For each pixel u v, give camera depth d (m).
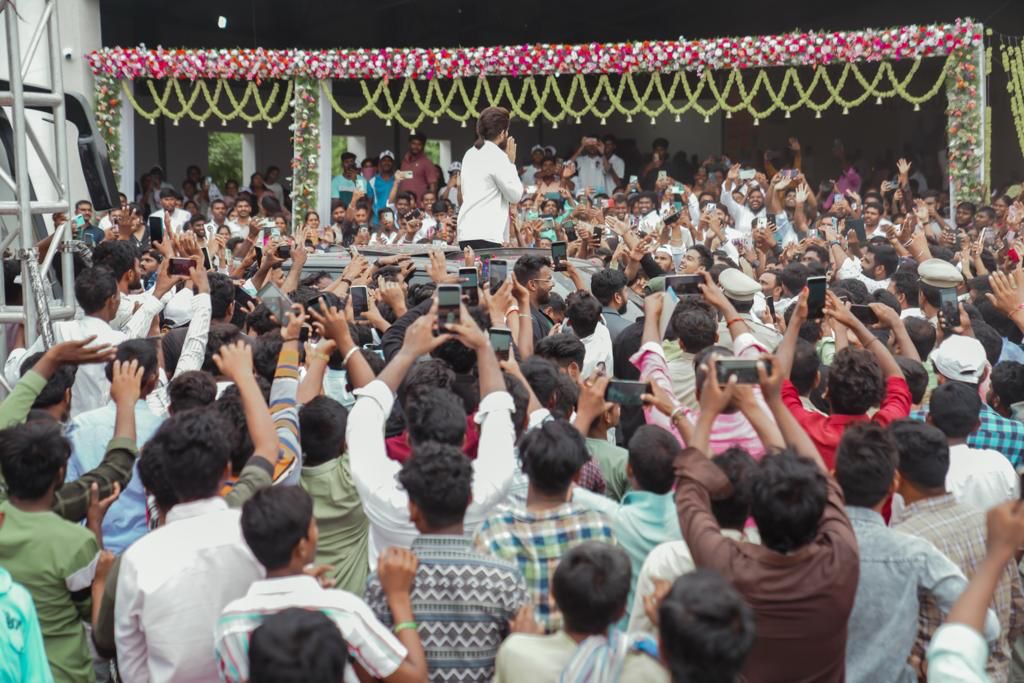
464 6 22.23
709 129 24.70
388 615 3.52
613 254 10.52
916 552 3.61
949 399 4.80
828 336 7.00
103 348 4.47
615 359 6.90
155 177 19.12
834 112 24.19
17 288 7.99
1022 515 2.84
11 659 3.42
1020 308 6.19
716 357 3.67
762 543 3.37
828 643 3.25
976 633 2.79
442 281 6.30
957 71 15.97
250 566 3.55
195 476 3.66
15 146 6.74
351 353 4.57
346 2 21.97
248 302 7.20
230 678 3.21
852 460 3.70
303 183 17.72
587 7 22.50
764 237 11.64
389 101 17.78
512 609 3.54
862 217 14.98
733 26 22.80
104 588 3.83
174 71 17.36
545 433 3.82
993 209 14.89
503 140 9.91
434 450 3.62
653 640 3.10
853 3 22.09
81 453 4.98
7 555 3.90
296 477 4.16
